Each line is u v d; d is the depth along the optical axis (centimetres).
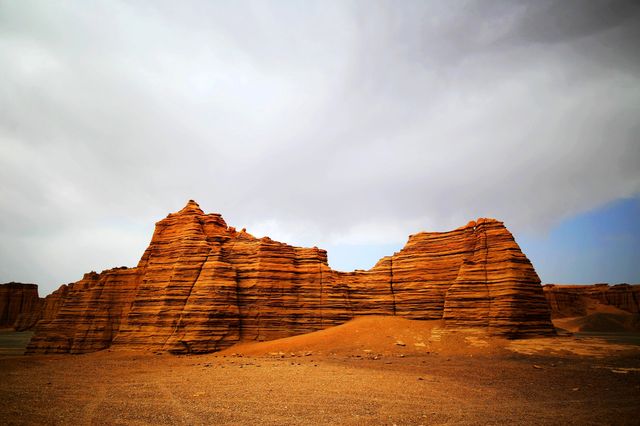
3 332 15562
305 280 6316
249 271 6162
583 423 1820
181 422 1902
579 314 14438
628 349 4191
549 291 14988
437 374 3253
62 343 6388
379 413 2038
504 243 5131
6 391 2783
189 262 5975
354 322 5872
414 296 6034
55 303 11681
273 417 1978
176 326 5534
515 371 3306
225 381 3062
